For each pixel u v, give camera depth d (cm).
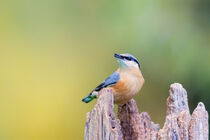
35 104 1366
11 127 1320
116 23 1256
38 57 1433
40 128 1326
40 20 1449
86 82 1399
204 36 1205
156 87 1253
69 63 1428
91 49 1406
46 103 1375
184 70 1168
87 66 1411
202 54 1166
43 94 1384
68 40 1439
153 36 1196
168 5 1235
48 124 1337
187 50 1171
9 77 1393
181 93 645
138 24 1209
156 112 1281
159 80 1232
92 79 1397
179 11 1234
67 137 1327
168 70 1198
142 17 1214
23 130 1317
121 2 1249
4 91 1375
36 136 1311
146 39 1198
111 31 1280
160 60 1198
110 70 1377
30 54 1438
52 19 1443
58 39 1452
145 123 676
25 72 1416
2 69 1399
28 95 1380
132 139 680
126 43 1229
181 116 579
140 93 1287
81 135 1338
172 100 646
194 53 1167
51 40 1449
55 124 1339
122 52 1238
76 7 1412
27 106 1361
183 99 643
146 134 667
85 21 1399
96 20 1367
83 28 1404
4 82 1386
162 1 1234
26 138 1309
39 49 1445
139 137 670
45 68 1423
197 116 573
